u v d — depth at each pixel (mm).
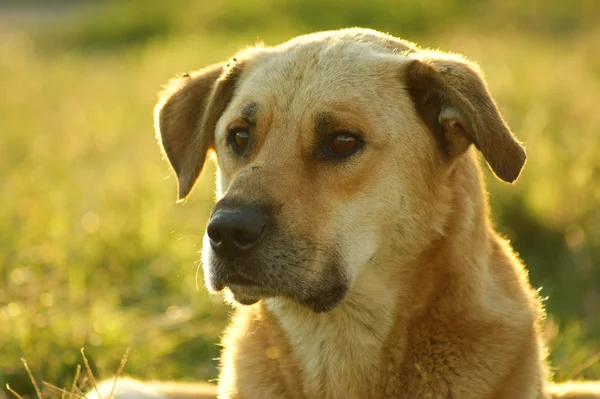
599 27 30406
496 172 7465
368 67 7934
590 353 11172
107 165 19859
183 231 14648
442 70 7812
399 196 7711
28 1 66062
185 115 8961
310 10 36812
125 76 33094
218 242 7188
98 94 30406
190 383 9914
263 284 7238
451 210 7863
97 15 49719
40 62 38906
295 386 8070
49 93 31297
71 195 17266
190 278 12820
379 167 7637
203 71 9180
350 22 35125
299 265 7270
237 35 36031
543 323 11195
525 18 33906
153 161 19391
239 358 8281
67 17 54125
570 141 16469
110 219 15227
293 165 7555
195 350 11312
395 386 7840
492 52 26172
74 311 11492
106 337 10820
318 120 7645
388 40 8539
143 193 16766
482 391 7570
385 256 7734
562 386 9305
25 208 16250
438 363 7668
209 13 40281
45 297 11758
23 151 22297
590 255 13703
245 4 39938
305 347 8023
